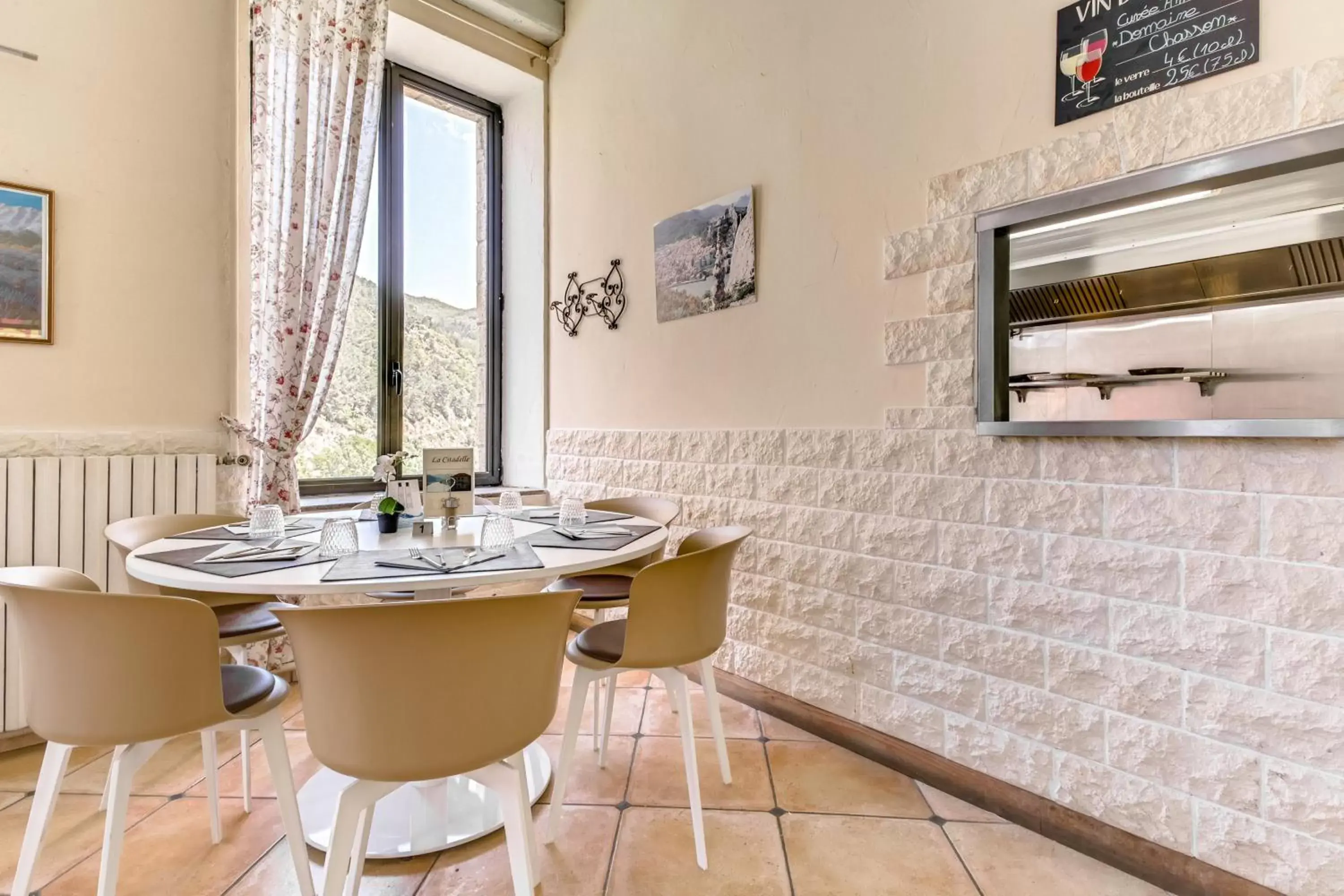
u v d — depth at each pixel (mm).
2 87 2156
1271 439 1359
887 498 2068
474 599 1017
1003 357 1808
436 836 1652
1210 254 2170
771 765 2062
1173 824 1497
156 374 2469
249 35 2641
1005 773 1787
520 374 3721
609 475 3162
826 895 1479
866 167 2121
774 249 2416
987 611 1828
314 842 1637
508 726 1098
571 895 1472
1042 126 1702
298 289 2654
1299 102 1314
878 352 2092
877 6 2086
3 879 1502
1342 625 1285
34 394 2213
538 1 3359
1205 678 1454
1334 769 1294
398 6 3006
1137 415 2637
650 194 2941
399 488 2115
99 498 2232
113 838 1201
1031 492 1738
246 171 2660
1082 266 2357
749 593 2504
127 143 2398
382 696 1013
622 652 1585
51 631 1131
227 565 1389
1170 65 1483
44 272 2223
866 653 2123
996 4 1796
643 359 2990
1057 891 1503
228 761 2064
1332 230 1883
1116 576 1589
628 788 1919
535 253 3607
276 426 2613
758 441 2473
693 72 2738
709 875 1543
